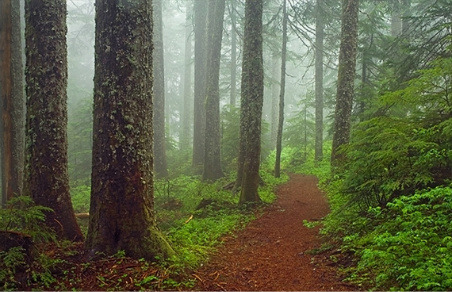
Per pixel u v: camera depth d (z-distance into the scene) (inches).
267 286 191.8
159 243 210.2
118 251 203.8
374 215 262.7
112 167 210.8
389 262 180.1
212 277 202.5
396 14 717.3
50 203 257.1
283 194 512.4
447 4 398.0
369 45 600.7
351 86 490.0
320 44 848.3
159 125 713.6
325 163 770.2
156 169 705.0
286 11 713.6
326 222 309.0
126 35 214.1
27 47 266.7
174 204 430.9
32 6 264.1
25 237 183.5
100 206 211.9
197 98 781.9
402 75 399.5
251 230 323.6
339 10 719.1
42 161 259.4
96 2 220.5
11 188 393.4
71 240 256.1
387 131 243.0
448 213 211.5
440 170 253.3
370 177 264.5
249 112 429.4
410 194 225.8
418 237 187.3
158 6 741.9
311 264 224.2
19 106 416.2
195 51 804.0
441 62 243.1
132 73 215.2
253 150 424.8
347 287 180.5
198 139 771.4
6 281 165.6
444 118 250.5
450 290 145.6
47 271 179.3
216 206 407.8
